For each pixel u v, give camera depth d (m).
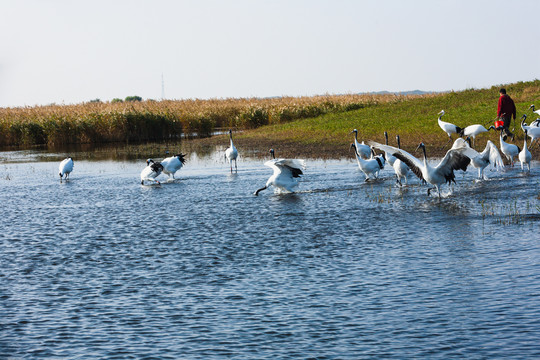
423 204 14.70
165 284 9.30
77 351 6.98
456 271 9.22
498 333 6.95
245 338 7.14
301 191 17.55
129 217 14.76
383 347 6.74
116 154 34.44
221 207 15.57
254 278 9.38
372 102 54.78
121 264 10.52
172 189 19.25
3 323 7.91
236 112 56.53
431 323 7.32
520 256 9.80
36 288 9.36
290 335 7.17
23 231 13.54
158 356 6.76
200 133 50.09
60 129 44.88
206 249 11.30
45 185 21.72
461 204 14.42
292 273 9.55
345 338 7.02
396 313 7.68
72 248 11.80
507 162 21.47
